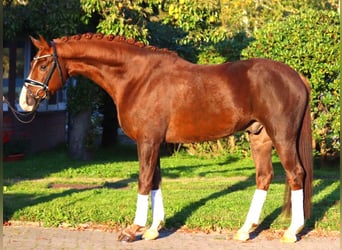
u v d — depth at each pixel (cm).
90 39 846
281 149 816
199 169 1497
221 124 819
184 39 1464
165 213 951
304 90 826
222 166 1557
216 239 844
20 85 1683
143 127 818
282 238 829
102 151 1858
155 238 838
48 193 1130
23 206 990
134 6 1392
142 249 788
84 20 1418
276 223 901
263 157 859
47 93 839
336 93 1446
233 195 1110
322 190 1186
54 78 837
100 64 836
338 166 1524
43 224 912
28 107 838
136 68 830
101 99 1630
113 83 838
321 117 1466
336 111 1448
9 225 909
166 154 1805
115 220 912
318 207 1008
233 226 894
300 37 1434
